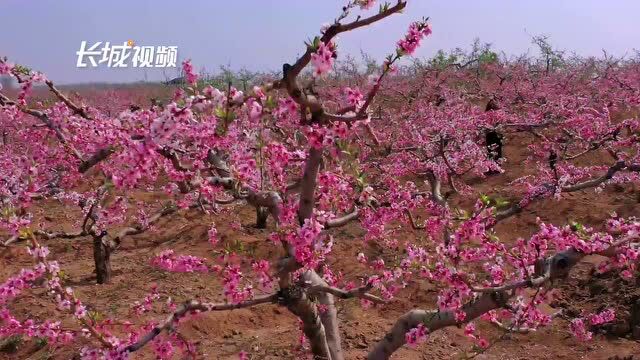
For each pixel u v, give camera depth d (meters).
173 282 8.33
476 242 5.17
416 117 14.96
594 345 6.14
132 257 9.64
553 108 14.77
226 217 11.47
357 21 2.71
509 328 4.26
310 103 2.99
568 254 3.72
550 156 11.45
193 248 9.80
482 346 4.61
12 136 11.51
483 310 3.91
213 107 2.87
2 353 6.39
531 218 10.09
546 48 25.44
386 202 5.72
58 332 3.81
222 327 6.70
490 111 14.16
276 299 3.74
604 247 3.59
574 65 26.39
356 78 19.62
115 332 6.56
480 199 4.08
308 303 3.87
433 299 7.15
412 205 5.67
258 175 3.87
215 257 9.23
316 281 4.10
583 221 9.67
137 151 2.88
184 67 3.18
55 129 4.82
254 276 6.30
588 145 10.71
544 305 6.92
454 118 13.25
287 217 3.54
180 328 6.54
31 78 4.48
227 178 3.74
